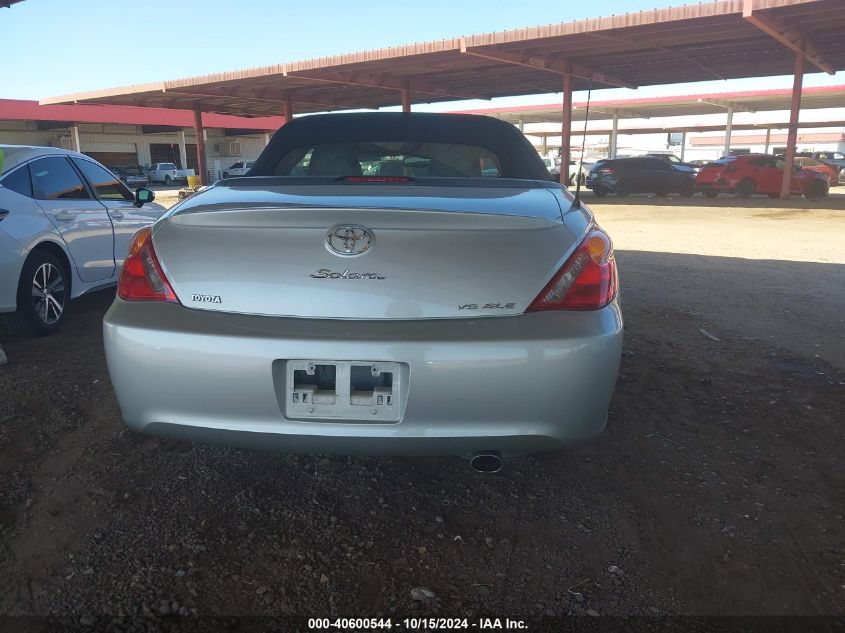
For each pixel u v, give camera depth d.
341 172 3.19
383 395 1.90
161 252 2.04
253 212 2.00
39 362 3.75
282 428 1.92
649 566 2.04
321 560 2.04
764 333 4.64
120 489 2.41
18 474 2.49
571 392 1.90
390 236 1.94
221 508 2.31
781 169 20.73
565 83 20.88
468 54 18.06
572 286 1.97
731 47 18.39
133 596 1.85
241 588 1.90
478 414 1.89
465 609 1.84
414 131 3.20
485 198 2.21
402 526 2.24
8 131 40.75
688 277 6.91
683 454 2.79
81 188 4.79
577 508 2.37
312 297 1.92
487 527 2.24
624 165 21.61
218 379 1.91
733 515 2.33
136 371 1.97
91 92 27.23
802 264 7.90
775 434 2.99
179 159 49.19
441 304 1.91
